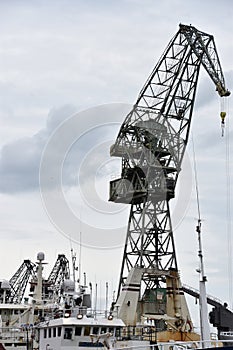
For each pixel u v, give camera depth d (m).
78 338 63.53
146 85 95.31
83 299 73.19
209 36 98.00
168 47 96.31
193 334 81.88
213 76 95.19
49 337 66.25
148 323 87.12
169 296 92.50
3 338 76.12
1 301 89.56
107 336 64.00
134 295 89.62
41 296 86.81
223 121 90.50
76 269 80.19
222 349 44.72
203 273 52.53
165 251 94.19
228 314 50.03
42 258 88.69
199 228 56.25
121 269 94.50
